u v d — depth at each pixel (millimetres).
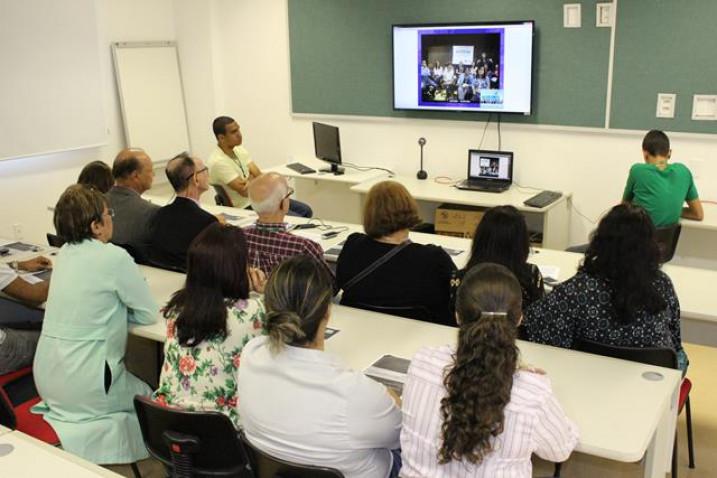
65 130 6117
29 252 3992
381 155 6293
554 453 1694
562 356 2412
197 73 7016
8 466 1844
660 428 2182
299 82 6520
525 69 5383
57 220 2693
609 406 2094
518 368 1686
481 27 5441
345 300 2932
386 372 2336
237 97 6969
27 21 5691
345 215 6438
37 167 6062
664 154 4457
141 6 6691
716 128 4914
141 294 2736
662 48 4953
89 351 2617
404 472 1767
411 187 5719
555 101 5422
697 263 5156
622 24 5031
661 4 4871
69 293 2617
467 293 1734
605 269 2367
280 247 3039
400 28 5766
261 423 1847
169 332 2303
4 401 2461
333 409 1786
